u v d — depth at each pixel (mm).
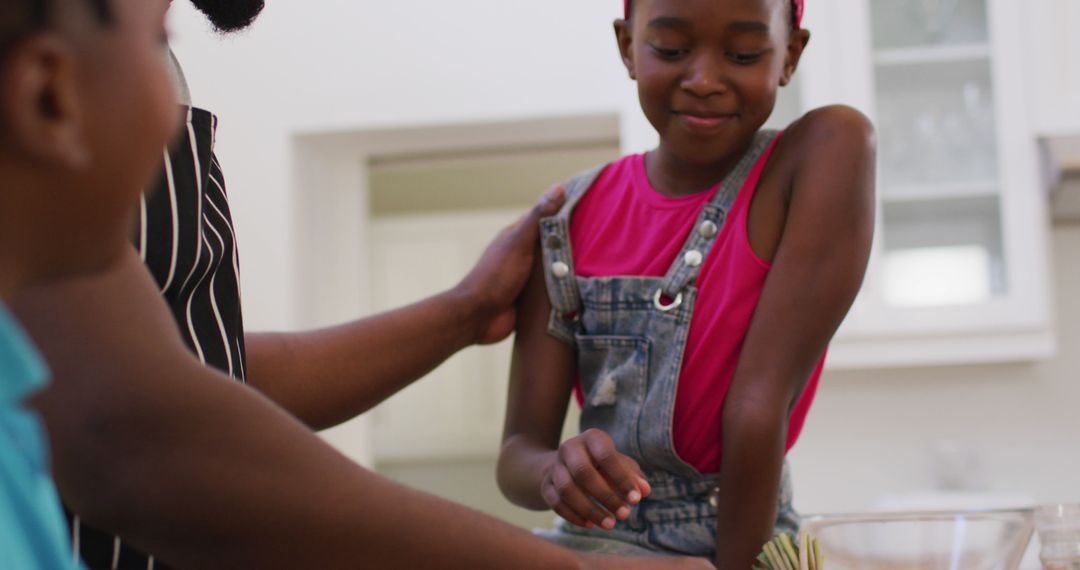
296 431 489
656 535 851
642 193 930
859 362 2566
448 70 2695
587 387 914
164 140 373
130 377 451
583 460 737
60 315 455
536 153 2951
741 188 866
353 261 2912
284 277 2703
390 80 2709
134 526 470
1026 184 2527
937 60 2596
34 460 330
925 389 2750
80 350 451
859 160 825
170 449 456
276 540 479
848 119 844
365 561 499
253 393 489
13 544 306
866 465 2746
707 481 844
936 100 2600
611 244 925
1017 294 2516
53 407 450
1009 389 2734
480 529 529
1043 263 2510
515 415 934
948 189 2578
